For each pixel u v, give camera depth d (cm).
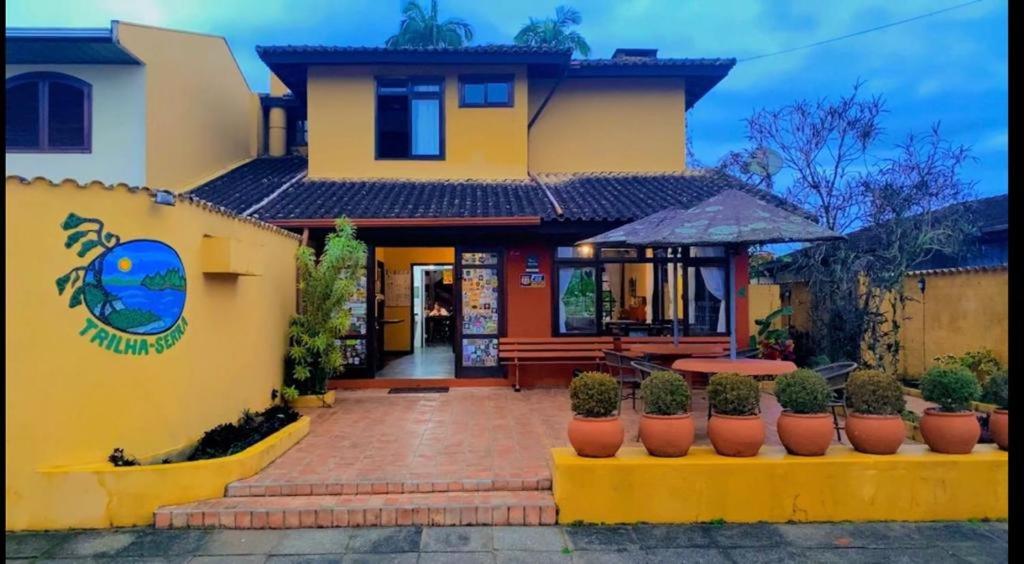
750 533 469
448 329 1684
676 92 1338
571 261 1031
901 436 507
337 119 1203
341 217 895
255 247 680
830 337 1044
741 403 507
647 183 1219
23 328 465
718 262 1046
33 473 471
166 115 1145
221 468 517
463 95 1218
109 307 509
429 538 458
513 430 708
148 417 530
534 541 454
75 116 1084
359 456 601
